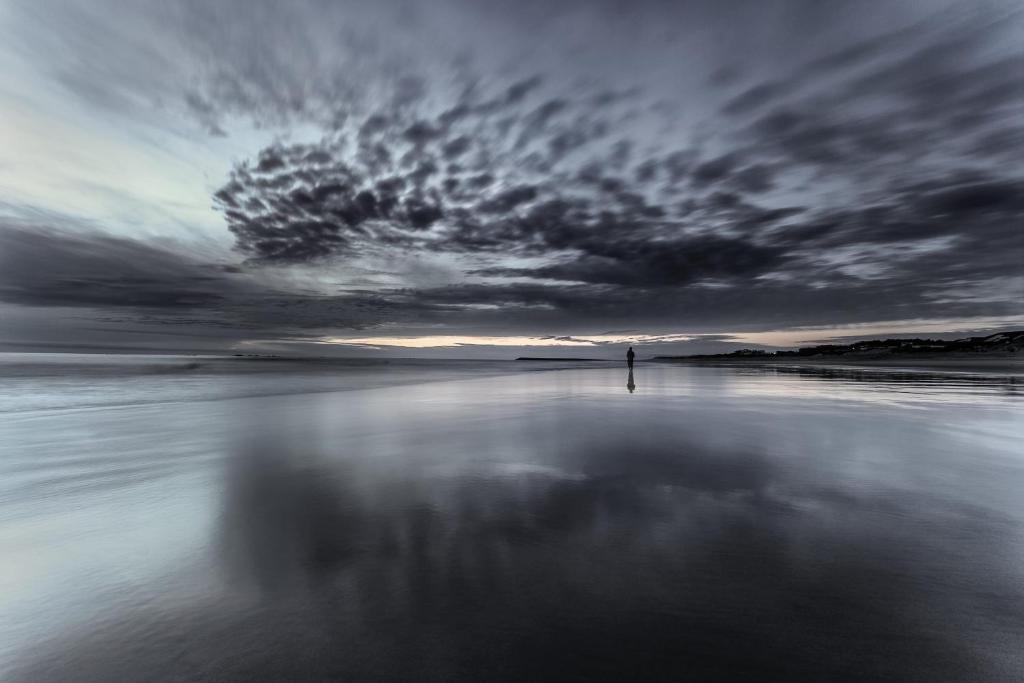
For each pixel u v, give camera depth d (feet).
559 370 140.87
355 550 9.58
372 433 23.98
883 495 12.86
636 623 6.91
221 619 7.14
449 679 5.83
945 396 42.19
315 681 5.82
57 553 9.55
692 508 11.93
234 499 13.06
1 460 18.17
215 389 57.36
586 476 15.20
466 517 11.46
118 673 5.98
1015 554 9.06
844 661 6.03
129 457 18.42
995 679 5.71
